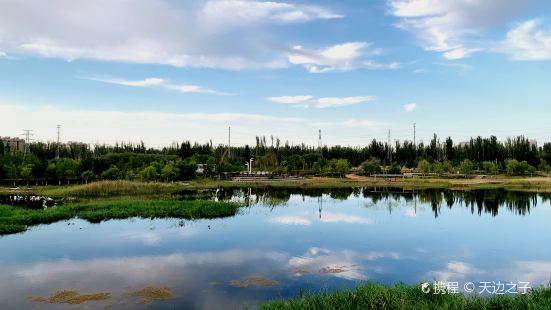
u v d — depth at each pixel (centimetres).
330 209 3222
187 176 5788
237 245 1911
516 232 2277
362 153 9681
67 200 3572
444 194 4434
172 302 1177
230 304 1164
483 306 1012
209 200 3478
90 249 1816
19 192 4150
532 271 1526
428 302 1059
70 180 5159
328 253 1772
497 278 1434
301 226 2434
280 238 2077
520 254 1784
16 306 1138
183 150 9162
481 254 1778
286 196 4269
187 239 2039
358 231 2277
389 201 3791
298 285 1338
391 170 7350
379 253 1781
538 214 2950
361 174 7438
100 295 1226
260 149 10619
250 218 2733
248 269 1516
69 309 1120
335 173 7181
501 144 9000
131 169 5738
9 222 2362
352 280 1398
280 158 8856
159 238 2059
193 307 1140
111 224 2458
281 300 1133
